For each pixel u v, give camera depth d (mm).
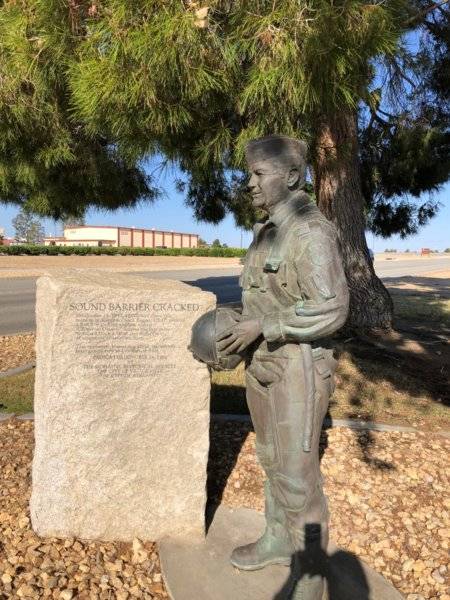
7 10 3852
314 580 2121
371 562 2867
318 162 5035
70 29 3561
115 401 2795
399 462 3926
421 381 6180
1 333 8758
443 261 51750
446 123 8984
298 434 2012
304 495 2062
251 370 2166
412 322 10570
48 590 2494
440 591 2672
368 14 3168
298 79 3266
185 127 4176
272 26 3158
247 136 3701
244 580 2605
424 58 7785
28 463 3697
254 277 2109
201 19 3027
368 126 8961
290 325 1888
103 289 2713
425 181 9695
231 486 3535
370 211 10289
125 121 3707
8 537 2861
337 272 1872
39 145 5402
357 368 6480
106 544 2881
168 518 2934
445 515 3287
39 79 3959
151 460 2881
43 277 2838
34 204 7230
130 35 3154
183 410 2885
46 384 2730
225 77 3418
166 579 2604
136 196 7645
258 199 2039
